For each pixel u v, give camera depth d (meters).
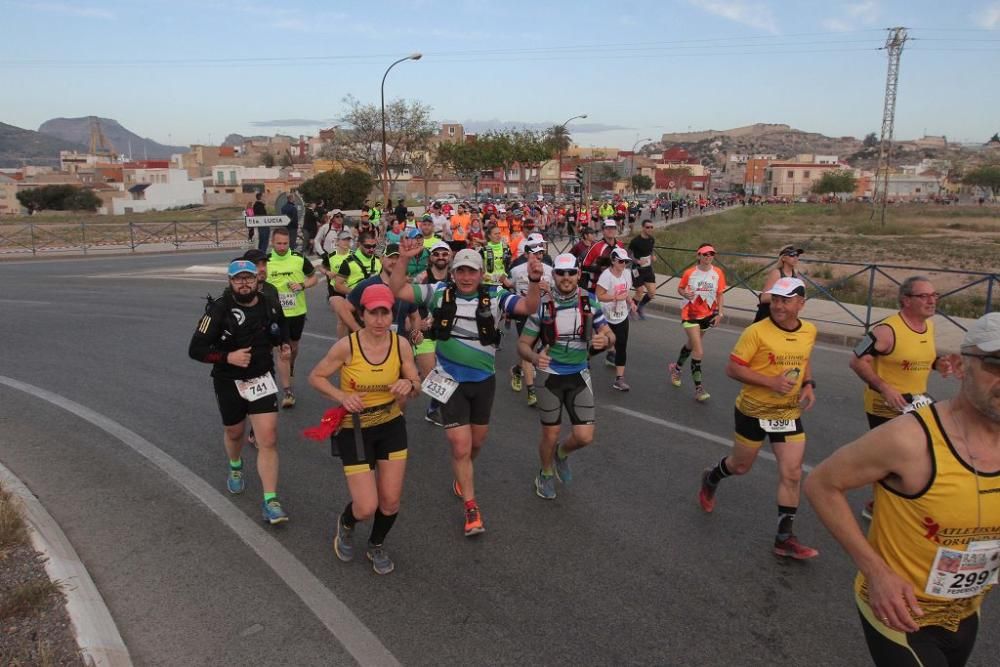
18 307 14.49
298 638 3.73
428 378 4.98
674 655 3.64
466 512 4.97
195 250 30.53
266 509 5.02
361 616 3.94
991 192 129.62
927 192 144.62
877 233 49.25
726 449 6.68
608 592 4.22
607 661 3.58
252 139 159.38
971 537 2.19
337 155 52.12
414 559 4.60
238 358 4.83
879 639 2.49
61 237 33.75
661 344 11.61
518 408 7.97
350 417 4.27
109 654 3.41
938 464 2.13
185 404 7.91
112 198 87.88
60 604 3.77
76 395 8.24
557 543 4.83
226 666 3.50
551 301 5.15
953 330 12.36
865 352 4.89
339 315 6.49
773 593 4.23
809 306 15.16
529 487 5.79
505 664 3.55
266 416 5.03
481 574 4.42
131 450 6.48
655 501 5.52
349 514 4.43
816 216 72.50
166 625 3.83
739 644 3.74
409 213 24.12
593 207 46.78
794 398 4.60
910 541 2.26
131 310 14.15
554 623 3.90
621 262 8.31
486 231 14.55
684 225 52.28
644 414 7.73
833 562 4.61
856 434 7.12
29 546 4.41
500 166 73.38
